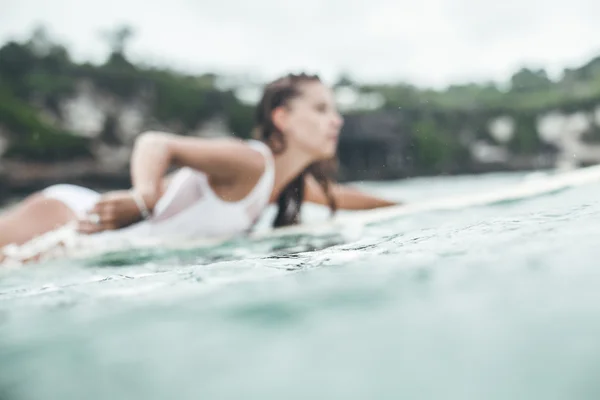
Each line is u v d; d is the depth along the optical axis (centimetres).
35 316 75
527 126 4141
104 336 62
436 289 69
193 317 66
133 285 95
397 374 45
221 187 291
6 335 66
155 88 3606
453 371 45
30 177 2772
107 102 3475
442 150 3594
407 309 62
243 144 299
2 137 2933
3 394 48
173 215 280
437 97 4734
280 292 75
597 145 3903
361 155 3203
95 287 97
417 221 202
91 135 3228
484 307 60
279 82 310
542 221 124
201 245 224
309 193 340
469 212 204
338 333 56
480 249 94
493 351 48
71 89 3412
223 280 91
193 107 3588
